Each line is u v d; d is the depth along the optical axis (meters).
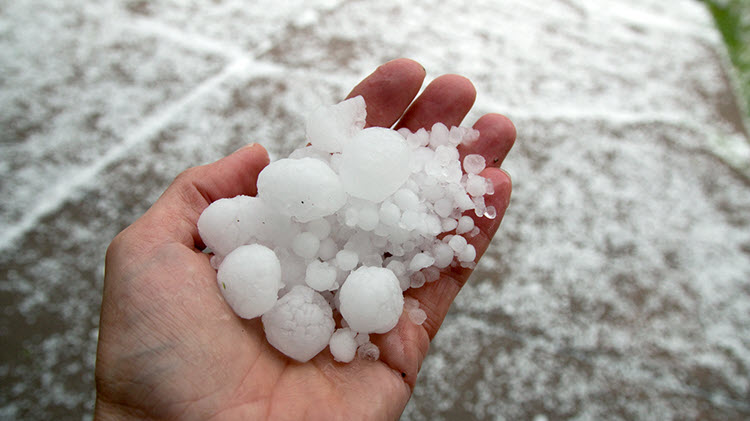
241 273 0.14
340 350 0.15
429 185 0.17
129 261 0.14
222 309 0.14
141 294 0.13
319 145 0.17
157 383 0.13
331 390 0.14
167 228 0.15
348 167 0.16
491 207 0.18
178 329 0.13
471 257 0.17
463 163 0.19
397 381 0.15
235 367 0.14
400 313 0.16
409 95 0.20
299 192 0.15
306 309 0.15
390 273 0.16
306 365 0.15
